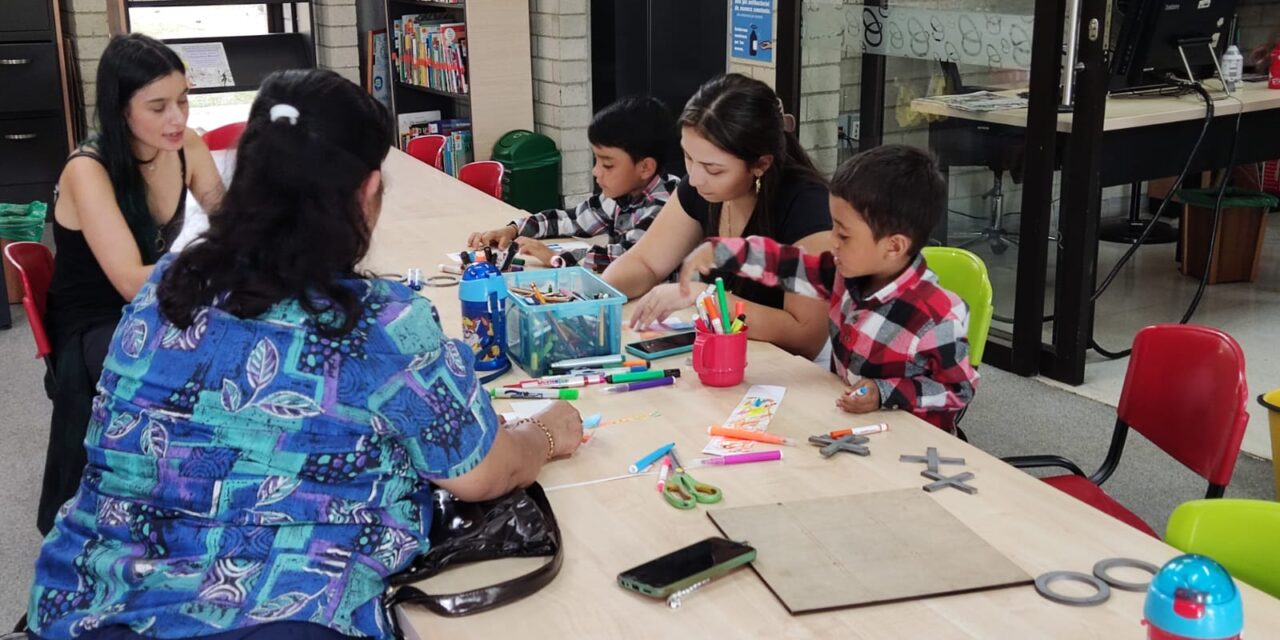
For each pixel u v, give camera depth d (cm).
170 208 273
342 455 130
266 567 127
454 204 349
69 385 252
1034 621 127
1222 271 489
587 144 590
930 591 132
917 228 185
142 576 128
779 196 224
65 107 606
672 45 566
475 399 142
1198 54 430
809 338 222
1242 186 540
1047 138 375
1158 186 575
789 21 468
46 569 134
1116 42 417
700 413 187
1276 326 437
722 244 212
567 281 225
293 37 671
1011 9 388
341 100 130
